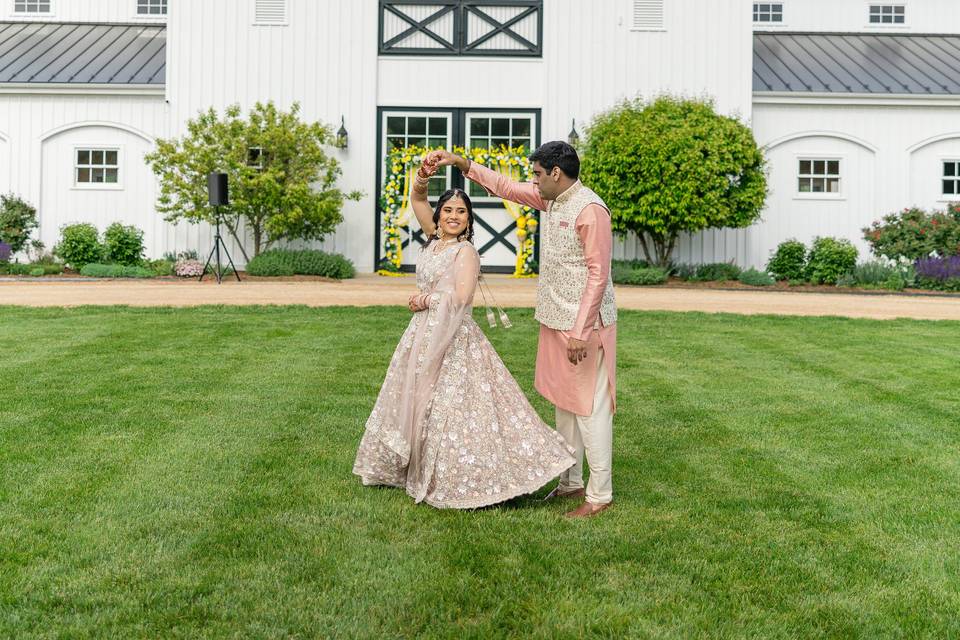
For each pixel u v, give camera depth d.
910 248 15.06
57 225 16.53
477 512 3.70
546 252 3.85
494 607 2.80
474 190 16.20
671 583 2.99
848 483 4.17
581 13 16.11
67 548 3.19
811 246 16.86
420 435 3.78
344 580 2.96
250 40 15.95
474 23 16.19
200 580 2.94
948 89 16.80
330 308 10.20
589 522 3.62
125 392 5.85
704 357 7.68
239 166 14.36
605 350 3.75
